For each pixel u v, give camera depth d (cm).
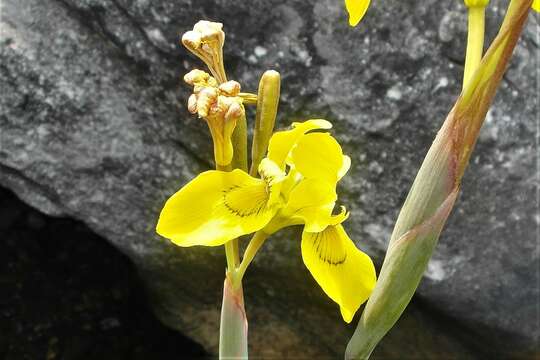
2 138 45
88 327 61
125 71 43
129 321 62
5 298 61
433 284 46
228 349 25
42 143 45
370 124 42
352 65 41
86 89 44
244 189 23
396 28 41
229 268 24
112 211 47
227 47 41
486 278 47
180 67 42
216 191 22
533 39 44
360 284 23
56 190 46
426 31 41
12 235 64
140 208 47
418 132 42
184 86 43
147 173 46
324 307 51
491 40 42
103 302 62
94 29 43
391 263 24
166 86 43
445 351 52
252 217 22
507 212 45
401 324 51
